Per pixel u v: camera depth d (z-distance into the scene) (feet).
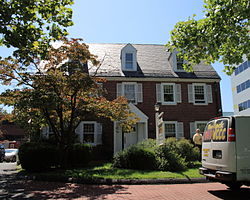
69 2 24.89
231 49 29.14
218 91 64.13
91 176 29.84
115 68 62.95
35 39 24.90
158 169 35.29
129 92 61.00
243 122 20.81
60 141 39.47
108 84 60.39
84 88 36.01
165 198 20.61
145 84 61.93
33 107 32.55
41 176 31.83
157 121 41.27
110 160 53.16
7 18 22.79
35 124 44.19
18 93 34.96
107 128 57.98
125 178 28.78
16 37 23.48
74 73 37.47
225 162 20.47
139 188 25.43
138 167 36.37
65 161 39.47
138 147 38.65
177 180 28.78
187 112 61.87
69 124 43.04
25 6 22.88
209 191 23.54
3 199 21.01
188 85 63.52
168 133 60.34
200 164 40.78
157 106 42.60
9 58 36.14
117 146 57.67
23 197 21.71
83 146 45.27
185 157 38.09
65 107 38.75
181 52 30.76
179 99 62.28
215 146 22.08
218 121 22.52
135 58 63.62
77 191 24.20
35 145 39.55
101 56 66.80
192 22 28.71
